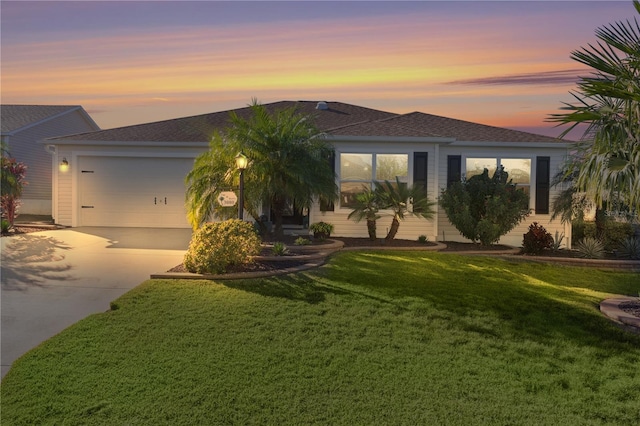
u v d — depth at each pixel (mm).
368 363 4965
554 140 14906
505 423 3834
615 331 6254
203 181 11414
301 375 4637
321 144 12008
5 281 7914
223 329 5793
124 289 7500
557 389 4488
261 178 10961
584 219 14000
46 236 13391
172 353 5055
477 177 13586
